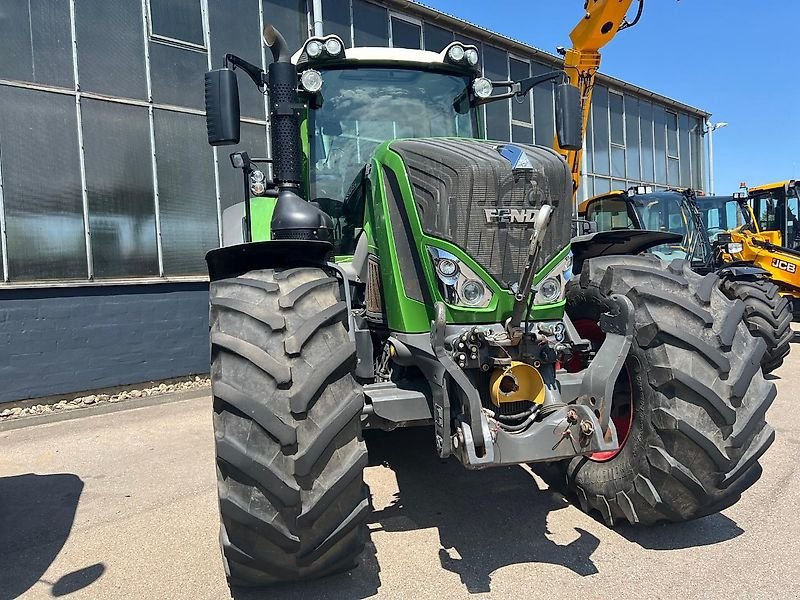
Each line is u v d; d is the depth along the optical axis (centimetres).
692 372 264
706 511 281
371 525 316
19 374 619
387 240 296
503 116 1163
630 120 1512
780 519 311
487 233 265
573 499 343
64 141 647
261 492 217
